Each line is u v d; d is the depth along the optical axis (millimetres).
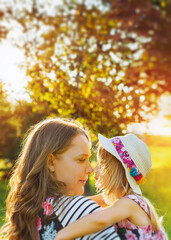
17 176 1601
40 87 4352
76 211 1368
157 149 7773
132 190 1672
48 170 1483
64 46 4508
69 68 4371
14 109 5453
